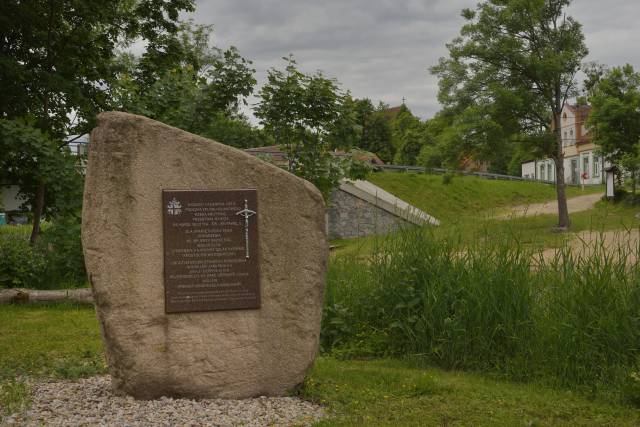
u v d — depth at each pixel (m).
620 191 33.19
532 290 7.71
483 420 5.78
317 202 6.46
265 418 5.62
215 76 16.28
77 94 16.41
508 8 26.22
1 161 15.06
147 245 6.08
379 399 6.38
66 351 8.40
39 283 13.69
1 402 5.82
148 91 17.11
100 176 6.01
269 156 16.72
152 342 6.06
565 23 27.45
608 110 35.28
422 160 29.30
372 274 8.80
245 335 6.27
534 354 7.27
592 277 7.34
